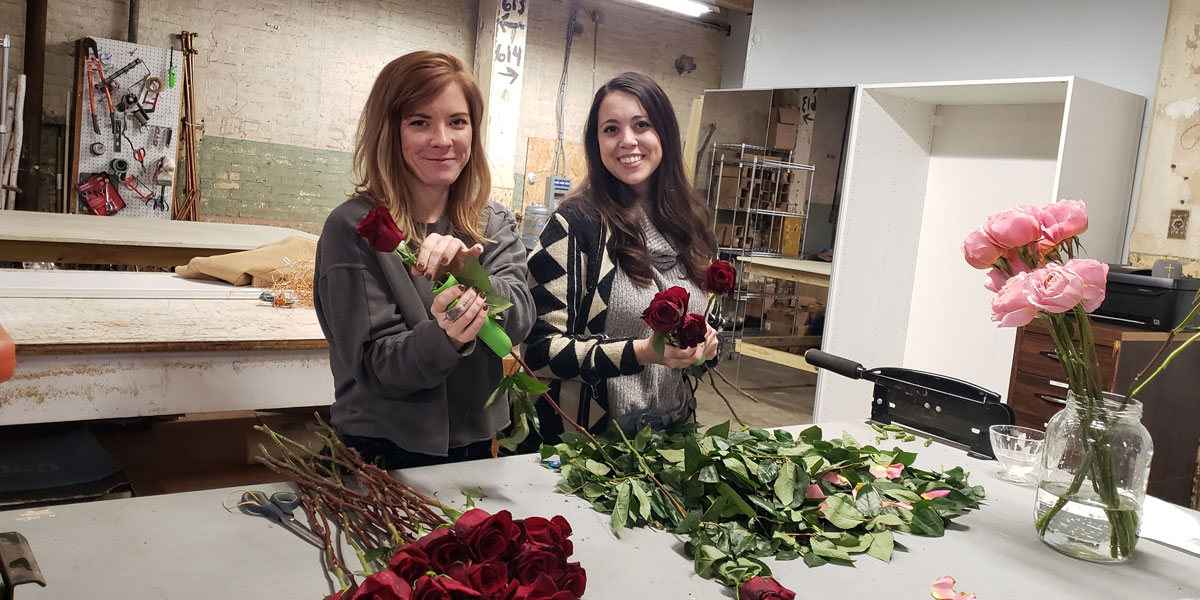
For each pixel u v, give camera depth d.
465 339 1.27
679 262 1.92
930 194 4.73
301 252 3.30
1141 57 3.88
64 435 2.24
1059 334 1.27
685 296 1.42
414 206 1.55
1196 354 3.39
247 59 6.79
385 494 1.21
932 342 4.74
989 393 1.75
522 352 1.77
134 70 6.10
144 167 6.18
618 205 1.84
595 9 8.26
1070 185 3.61
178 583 1.00
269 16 6.83
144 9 6.31
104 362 2.13
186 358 2.24
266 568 1.06
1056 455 1.31
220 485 2.33
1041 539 1.35
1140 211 3.86
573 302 1.78
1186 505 3.54
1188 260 3.68
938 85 4.01
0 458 2.07
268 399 2.38
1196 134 3.65
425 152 1.45
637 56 8.62
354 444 1.51
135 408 2.19
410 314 1.43
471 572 0.82
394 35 7.39
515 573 0.86
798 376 4.64
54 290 2.68
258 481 2.38
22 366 2.04
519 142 8.12
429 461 1.58
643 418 1.78
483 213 1.65
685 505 1.31
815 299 4.54
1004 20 4.41
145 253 4.04
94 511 1.19
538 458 1.58
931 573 1.19
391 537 1.12
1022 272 1.23
